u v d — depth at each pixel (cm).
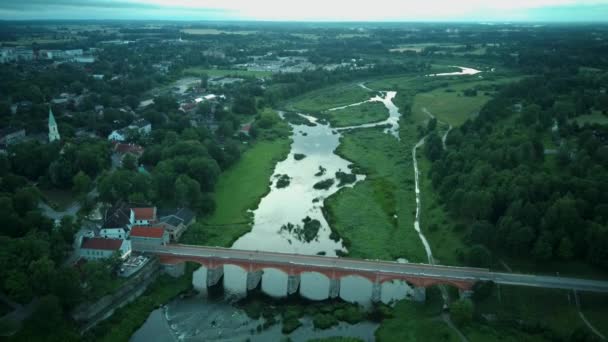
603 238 15938
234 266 18938
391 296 16738
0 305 14300
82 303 14662
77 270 15125
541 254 16700
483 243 18225
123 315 15138
